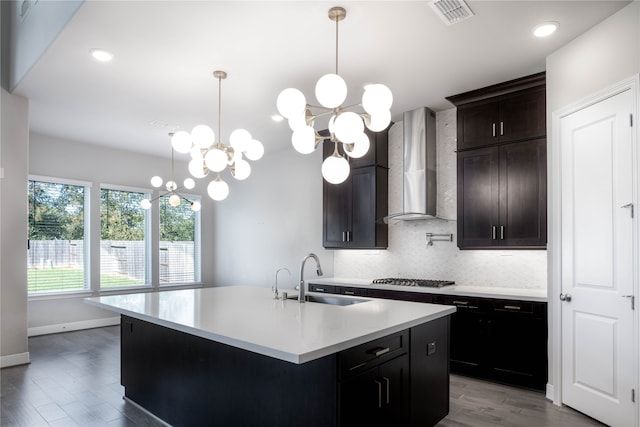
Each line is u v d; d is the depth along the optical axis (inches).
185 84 150.7
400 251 198.8
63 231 234.8
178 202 203.3
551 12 103.9
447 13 103.3
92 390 137.8
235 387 88.8
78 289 238.4
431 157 181.6
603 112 110.0
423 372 99.3
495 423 110.3
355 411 74.7
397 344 89.0
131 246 265.9
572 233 120.9
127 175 262.8
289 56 127.6
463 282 177.2
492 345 144.3
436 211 184.7
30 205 222.5
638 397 99.0
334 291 192.9
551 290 129.3
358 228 198.7
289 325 84.2
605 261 109.6
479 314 147.8
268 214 268.2
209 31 112.4
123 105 174.2
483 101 160.1
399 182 200.2
